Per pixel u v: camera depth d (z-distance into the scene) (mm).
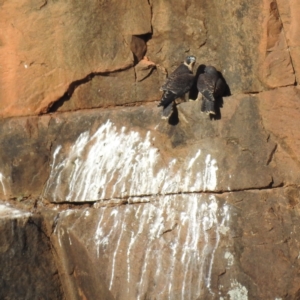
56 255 30891
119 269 29922
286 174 29391
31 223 30547
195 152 30328
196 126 30516
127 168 30969
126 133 31484
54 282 30578
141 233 30062
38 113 32375
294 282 28656
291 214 29109
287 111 29500
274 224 29078
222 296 28891
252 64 30750
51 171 32000
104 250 30203
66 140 32094
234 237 29188
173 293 29219
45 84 32344
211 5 32125
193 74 31594
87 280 30469
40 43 32312
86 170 31484
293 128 29328
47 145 32156
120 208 30609
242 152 29844
